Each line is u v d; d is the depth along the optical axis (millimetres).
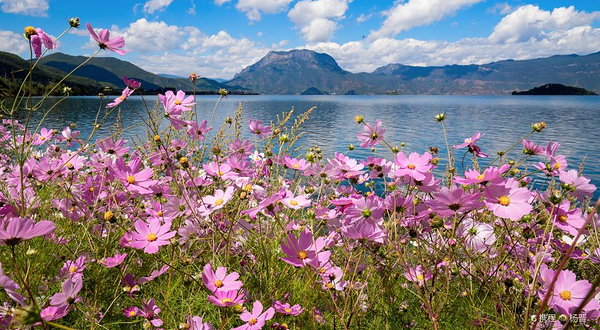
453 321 1654
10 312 944
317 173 2047
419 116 46250
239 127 3006
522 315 1468
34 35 1379
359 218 1519
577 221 1414
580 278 1819
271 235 2010
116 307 1548
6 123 2469
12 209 1562
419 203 1530
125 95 1903
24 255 1443
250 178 1990
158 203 1932
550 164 1828
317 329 1545
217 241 1776
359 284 1595
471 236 1763
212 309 1558
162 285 1693
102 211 2014
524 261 1635
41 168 1883
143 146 2871
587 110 59375
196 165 2648
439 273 1742
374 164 1980
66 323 1456
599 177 12391
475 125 34375
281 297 1640
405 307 1714
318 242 1341
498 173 1277
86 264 1716
